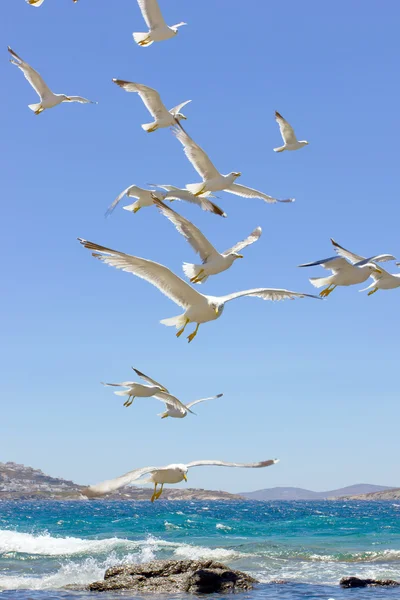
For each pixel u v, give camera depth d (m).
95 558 29.25
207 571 21.27
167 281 12.48
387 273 17.62
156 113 18.42
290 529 51.28
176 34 18.33
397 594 20.64
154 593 20.47
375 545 36.88
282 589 21.39
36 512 93.69
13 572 25.83
